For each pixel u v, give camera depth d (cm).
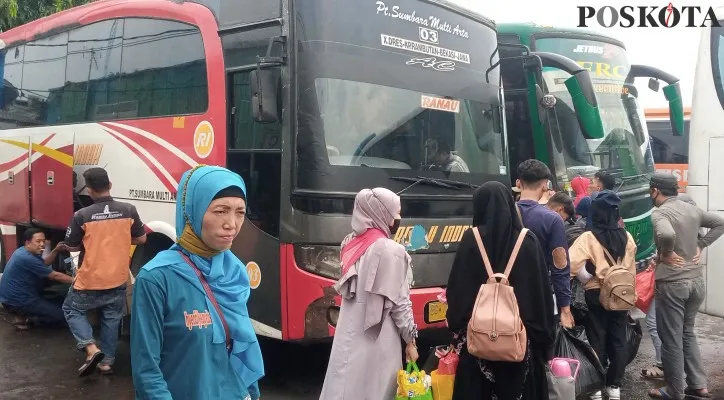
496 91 615
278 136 484
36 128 797
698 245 511
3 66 892
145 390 223
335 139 485
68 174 727
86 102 717
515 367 333
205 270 243
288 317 476
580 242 487
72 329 552
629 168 838
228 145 526
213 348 239
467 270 344
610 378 487
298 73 479
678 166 1512
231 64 530
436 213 524
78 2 1525
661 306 505
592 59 845
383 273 355
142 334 227
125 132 641
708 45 598
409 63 541
